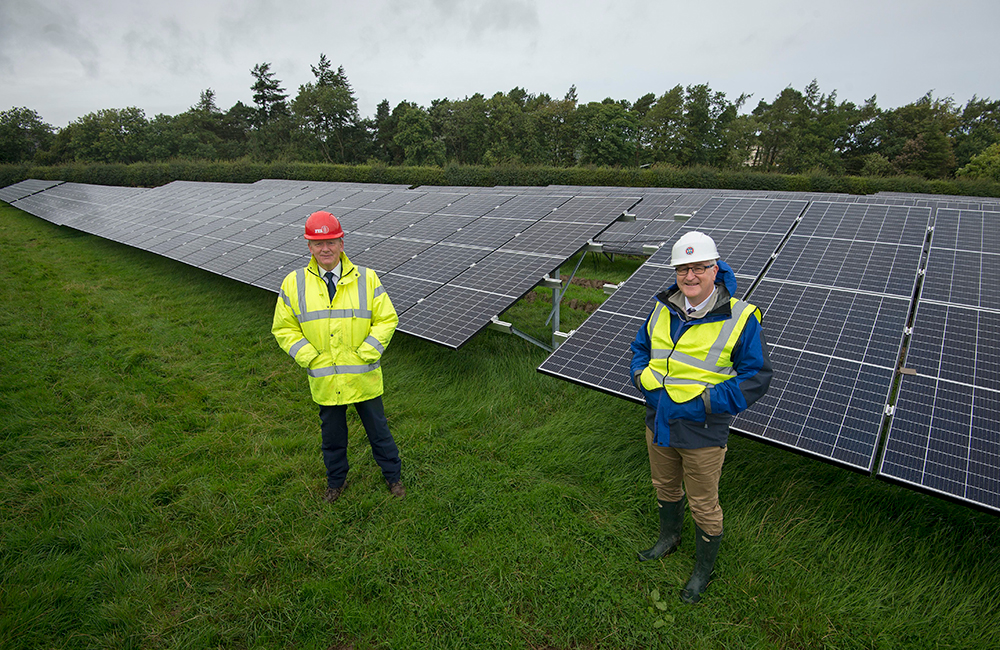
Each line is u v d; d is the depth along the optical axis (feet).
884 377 11.66
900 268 14.85
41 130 206.80
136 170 105.40
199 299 28.86
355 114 197.26
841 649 8.75
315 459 14.28
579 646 9.07
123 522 11.97
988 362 11.35
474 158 192.44
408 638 9.07
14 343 22.29
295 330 11.66
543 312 26.16
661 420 8.98
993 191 82.64
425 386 18.35
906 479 9.58
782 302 14.83
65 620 9.53
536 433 15.29
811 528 11.20
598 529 11.41
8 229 51.75
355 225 32.53
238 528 11.82
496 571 10.40
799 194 39.04
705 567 9.71
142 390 18.57
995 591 9.69
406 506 12.35
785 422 11.29
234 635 9.24
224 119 229.45
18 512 12.34
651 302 16.20
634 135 175.94
